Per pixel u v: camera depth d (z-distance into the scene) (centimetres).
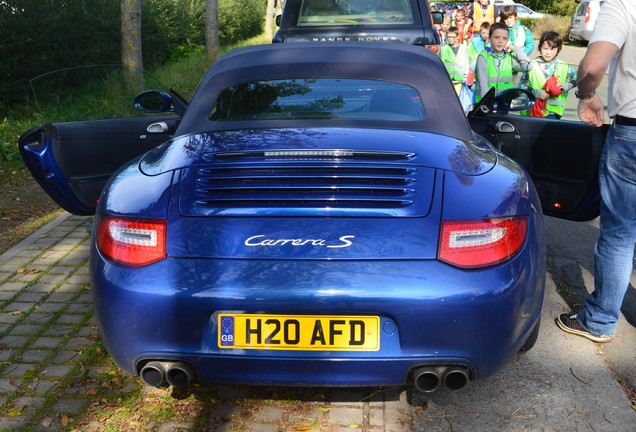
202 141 311
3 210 640
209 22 1986
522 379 329
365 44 400
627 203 338
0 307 406
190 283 247
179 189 271
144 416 295
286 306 244
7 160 839
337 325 247
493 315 248
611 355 360
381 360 248
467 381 256
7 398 308
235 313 249
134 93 539
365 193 264
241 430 285
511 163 313
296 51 386
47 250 510
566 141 407
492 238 253
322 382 253
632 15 313
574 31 2966
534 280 265
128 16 1253
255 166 279
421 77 357
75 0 1300
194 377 263
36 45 1146
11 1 1123
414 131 317
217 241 252
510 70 777
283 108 337
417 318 244
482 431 287
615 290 355
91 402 305
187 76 1612
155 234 256
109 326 261
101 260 263
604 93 1430
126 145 446
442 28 1368
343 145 294
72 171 421
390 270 244
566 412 301
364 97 343
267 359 250
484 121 416
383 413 298
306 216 256
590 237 572
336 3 805
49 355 348
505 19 890
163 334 253
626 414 301
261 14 3678
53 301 416
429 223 253
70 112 523
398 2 808
